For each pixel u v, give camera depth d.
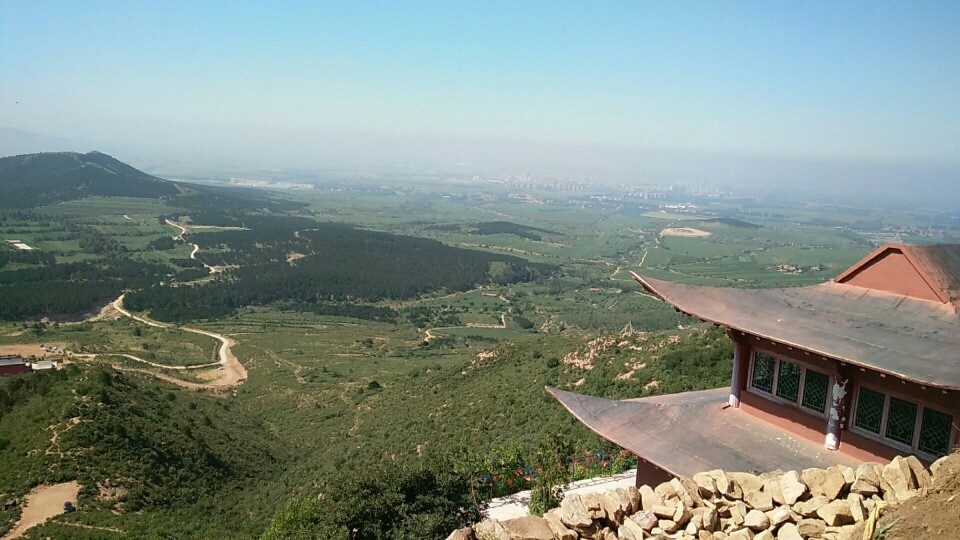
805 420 14.34
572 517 11.26
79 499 46.25
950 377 10.71
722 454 14.34
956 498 9.15
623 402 17.66
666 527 11.32
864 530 9.79
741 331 14.62
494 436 48.22
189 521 47.38
